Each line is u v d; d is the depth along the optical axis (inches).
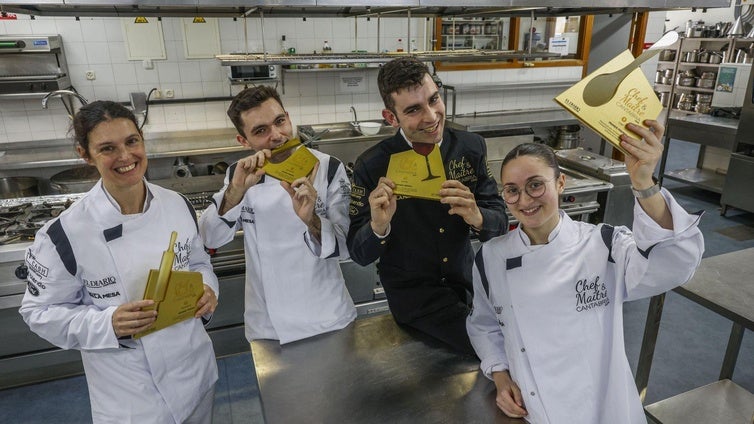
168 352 54.9
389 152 58.7
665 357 107.1
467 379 54.6
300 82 157.6
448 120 172.7
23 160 128.1
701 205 202.7
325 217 66.1
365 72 163.3
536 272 47.2
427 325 61.9
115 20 136.8
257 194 64.5
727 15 322.3
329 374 56.2
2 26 128.6
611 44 196.5
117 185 49.0
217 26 145.3
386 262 62.9
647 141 36.1
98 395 55.4
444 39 195.2
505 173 45.8
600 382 46.7
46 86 130.1
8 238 89.7
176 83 147.3
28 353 97.7
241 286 105.0
